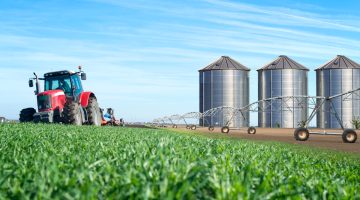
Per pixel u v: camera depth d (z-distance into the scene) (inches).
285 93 7066.9
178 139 518.9
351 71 6865.2
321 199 173.2
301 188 180.2
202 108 7475.4
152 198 127.3
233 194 134.9
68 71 1119.6
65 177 162.4
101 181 159.2
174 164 197.9
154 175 168.6
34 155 260.4
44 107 1071.6
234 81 7288.4
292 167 287.0
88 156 253.4
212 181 150.7
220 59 7436.0
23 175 177.0
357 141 1445.6
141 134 665.6
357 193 187.8
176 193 127.0
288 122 6973.4
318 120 6939.0
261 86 7263.8
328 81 6958.7
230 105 7258.9
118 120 1882.4
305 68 7190.0
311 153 596.4
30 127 705.0
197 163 197.0
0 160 238.4
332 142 1264.8
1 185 154.8
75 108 1071.0
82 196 125.3
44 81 1146.0
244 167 231.1
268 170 242.5
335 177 263.0
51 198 130.3
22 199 132.8
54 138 456.4
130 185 146.4
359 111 6776.6
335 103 6820.9
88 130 708.0
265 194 152.2
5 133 511.2
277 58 7239.2
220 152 354.0
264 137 1459.2
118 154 277.6
